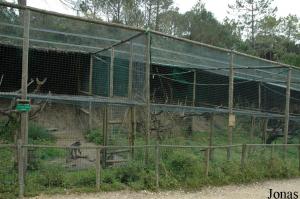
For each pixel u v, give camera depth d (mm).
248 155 13273
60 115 16641
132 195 9531
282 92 23266
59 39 13695
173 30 39625
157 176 10289
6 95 9828
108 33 13680
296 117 18703
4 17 12461
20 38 13047
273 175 13117
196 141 17547
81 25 13352
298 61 38781
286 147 15336
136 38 12961
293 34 48594
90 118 16234
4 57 15820
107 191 9602
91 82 15656
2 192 8695
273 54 45000
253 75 19047
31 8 9445
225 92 21297
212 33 40531
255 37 48188
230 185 11523
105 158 11352
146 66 11391
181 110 14281
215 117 21641
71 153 12219
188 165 11211
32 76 16422
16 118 11266
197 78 20234
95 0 30094
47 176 9492
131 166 10516
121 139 13133
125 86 14875
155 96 18812
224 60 17531
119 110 13148
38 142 13523
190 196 9977
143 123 13984
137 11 35812
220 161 12609
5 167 9539
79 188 9406
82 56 16578
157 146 10469
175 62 16859
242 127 21406
